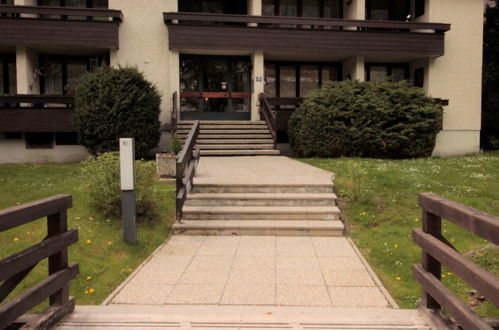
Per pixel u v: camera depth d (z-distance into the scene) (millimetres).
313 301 4137
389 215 7027
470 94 17938
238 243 6207
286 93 18734
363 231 6598
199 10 17859
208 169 10141
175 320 3494
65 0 16828
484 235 2492
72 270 3566
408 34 16984
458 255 2887
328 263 5285
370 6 18828
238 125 15672
